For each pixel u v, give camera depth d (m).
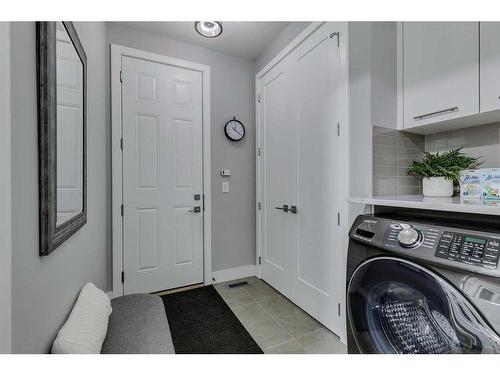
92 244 1.59
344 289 1.63
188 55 2.50
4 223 0.58
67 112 1.03
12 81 0.61
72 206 1.09
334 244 1.72
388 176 1.48
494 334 0.67
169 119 2.43
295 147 2.14
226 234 2.71
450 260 0.77
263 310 2.05
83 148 1.30
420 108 1.40
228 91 2.71
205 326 1.82
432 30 1.34
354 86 1.53
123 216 2.24
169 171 2.43
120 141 2.21
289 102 2.21
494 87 1.11
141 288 2.31
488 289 0.69
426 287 0.84
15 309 0.61
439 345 0.83
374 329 1.00
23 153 0.65
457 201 1.06
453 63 1.25
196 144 2.55
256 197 2.82
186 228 2.51
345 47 1.58
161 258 2.40
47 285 0.80
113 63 2.17
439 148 1.60
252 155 2.83
